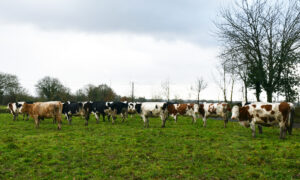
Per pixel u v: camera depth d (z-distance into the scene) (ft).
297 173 22.67
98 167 24.89
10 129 49.49
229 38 83.66
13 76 210.38
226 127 56.95
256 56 82.33
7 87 203.82
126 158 27.53
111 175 22.86
